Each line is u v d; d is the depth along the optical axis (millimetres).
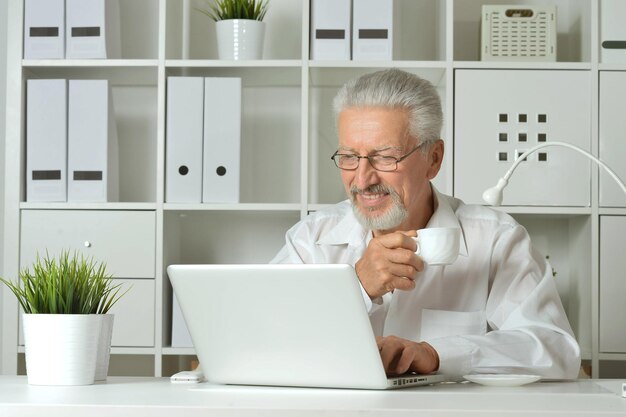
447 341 1714
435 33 3559
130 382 1665
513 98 3199
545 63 3199
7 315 3217
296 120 3617
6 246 3246
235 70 3336
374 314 2158
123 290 3227
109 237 3232
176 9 3475
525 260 2113
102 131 3246
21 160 3260
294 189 3605
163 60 3252
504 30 3266
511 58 3260
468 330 2105
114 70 3359
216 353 1595
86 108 3250
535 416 1198
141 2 3645
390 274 1687
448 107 3195
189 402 1307
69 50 3275
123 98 3648
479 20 3543
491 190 1826
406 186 1957
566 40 3566
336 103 2008
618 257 3152
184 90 3236
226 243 3598
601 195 3166
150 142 3637
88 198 3242
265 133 3615
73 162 3244
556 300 2000
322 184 3566
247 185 3611
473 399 1353
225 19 3344
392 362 1645
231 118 3230
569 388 1562
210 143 3230
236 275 1519
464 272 2141
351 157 1962
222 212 3365
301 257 2301
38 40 3277
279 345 1529
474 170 3188
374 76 1965
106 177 3244
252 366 1565
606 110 3189
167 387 1558
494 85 3199
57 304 1598
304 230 2346
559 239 3525
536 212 3164
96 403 1293
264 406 1255
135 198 3631
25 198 3289
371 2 3227
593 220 3158
